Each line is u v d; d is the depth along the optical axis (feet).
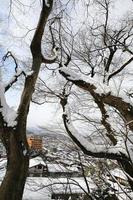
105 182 26.25
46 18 27.73
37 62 27.45
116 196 25.59
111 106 26.53
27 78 26.63
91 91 27.86
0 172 47.01
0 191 24.77
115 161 25.27
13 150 25.22
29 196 54.54
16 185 24.68
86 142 23.26
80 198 30.04
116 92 26.68
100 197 26.22
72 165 28.19
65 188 29.89
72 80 29.40
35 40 27.73
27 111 26.53
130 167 22.16
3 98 26.63
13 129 25.36
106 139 24.38
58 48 31.42
